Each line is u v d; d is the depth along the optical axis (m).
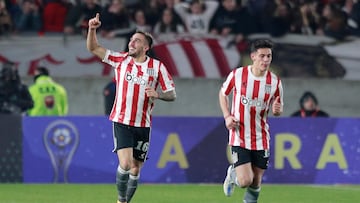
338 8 51.00
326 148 38.28
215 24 49.84
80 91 48.81
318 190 35.31
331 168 38.31
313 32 50.88
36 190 34.12
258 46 24.30
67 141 37.22
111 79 49.06
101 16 48.97
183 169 37.72
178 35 49.47
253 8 50.06
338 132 38.34
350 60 51.00
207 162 37.84
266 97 24.62
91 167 37.31
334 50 50.94
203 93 49.31
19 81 42.59
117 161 37.41
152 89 25.30
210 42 49.72
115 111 25.98
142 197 32.03
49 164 37.19
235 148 24.75
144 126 26.00
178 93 49.19
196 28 49.69
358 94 50.59
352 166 38.44
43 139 37.16
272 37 50.31
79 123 37.31
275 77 24.72
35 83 42.91
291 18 50.44
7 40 48.84
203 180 37.78
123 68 25.89
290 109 49.97
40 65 49.06
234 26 49.84
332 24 50.81
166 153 37.59
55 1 49.22
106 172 37.38
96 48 25.86
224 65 49.69
